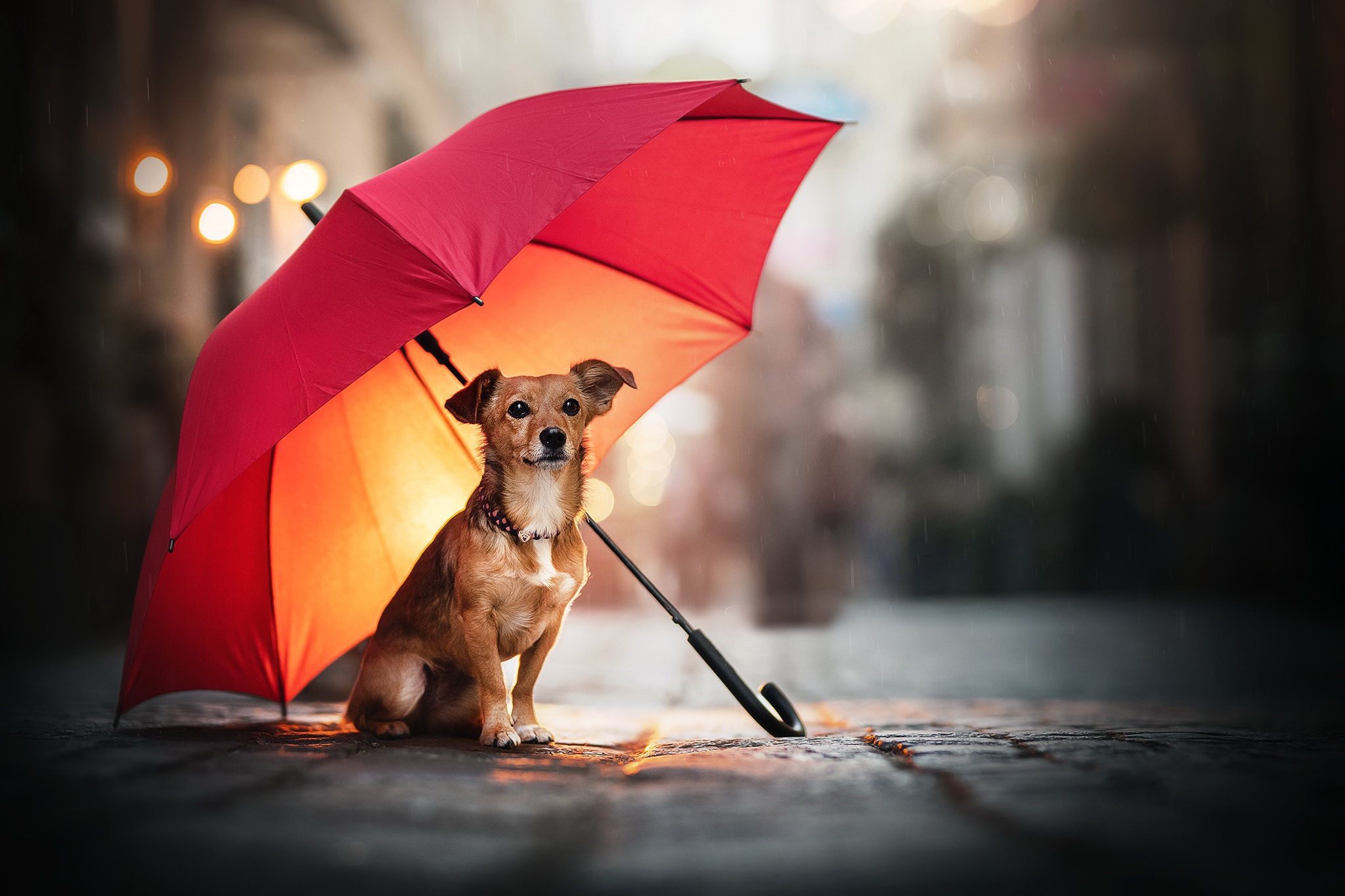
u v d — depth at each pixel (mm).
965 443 21500
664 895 1566
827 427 15852
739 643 10336
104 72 11438
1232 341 16797
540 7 24906
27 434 9508
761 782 2557
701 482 17906
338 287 3348
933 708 5242
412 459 4305
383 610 4188
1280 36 16250
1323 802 2176
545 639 3830
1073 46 19891
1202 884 1587
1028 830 1950
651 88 3783
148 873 1690
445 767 2857
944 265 22734
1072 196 20031
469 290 3168
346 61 16188
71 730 3932
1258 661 7848
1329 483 14203
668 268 4371
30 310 9680
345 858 1790
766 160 4254
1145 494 17438
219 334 3596
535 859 1795
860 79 25828
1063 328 21281
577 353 4434
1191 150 18219
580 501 3811
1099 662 8133
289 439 4016
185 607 3918
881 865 1716
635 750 3553
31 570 9109
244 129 14227
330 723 4340
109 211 11383
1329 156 15406
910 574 17938
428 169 3562
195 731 3930
